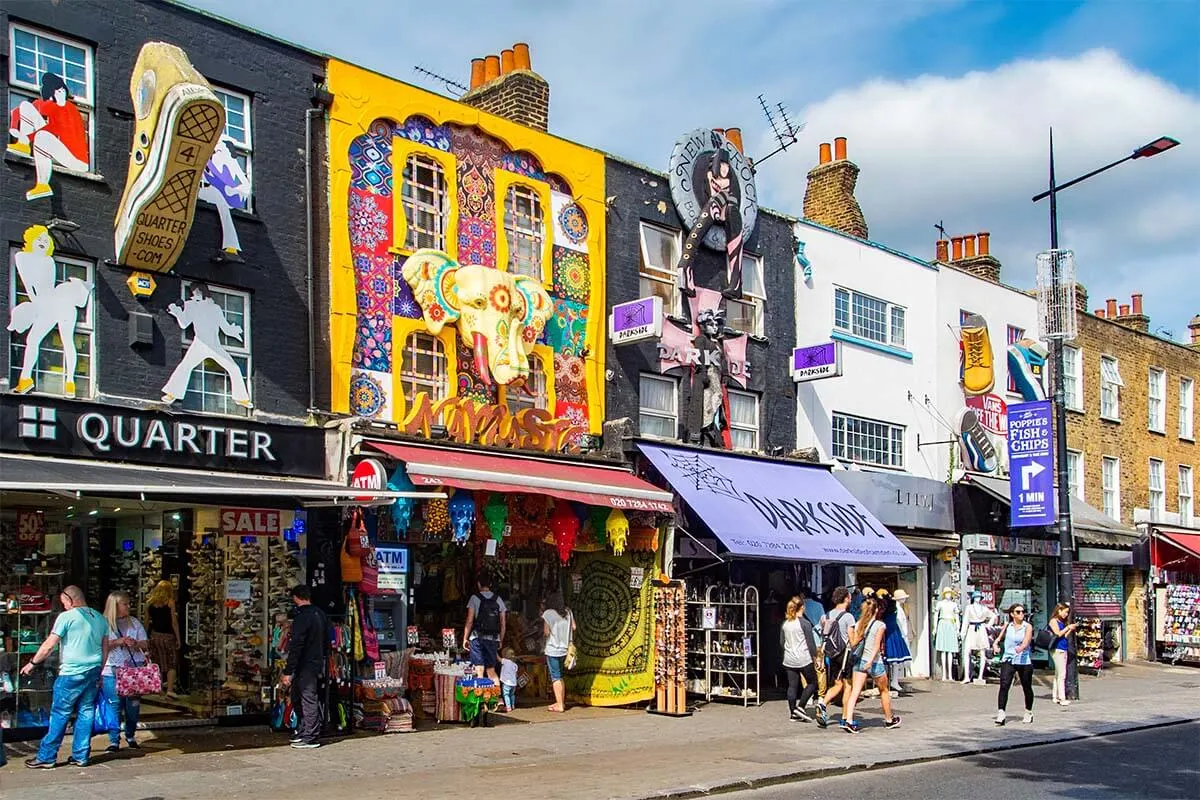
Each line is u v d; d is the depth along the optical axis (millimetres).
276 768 10406
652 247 18562
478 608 14383
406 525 13234
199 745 11664
